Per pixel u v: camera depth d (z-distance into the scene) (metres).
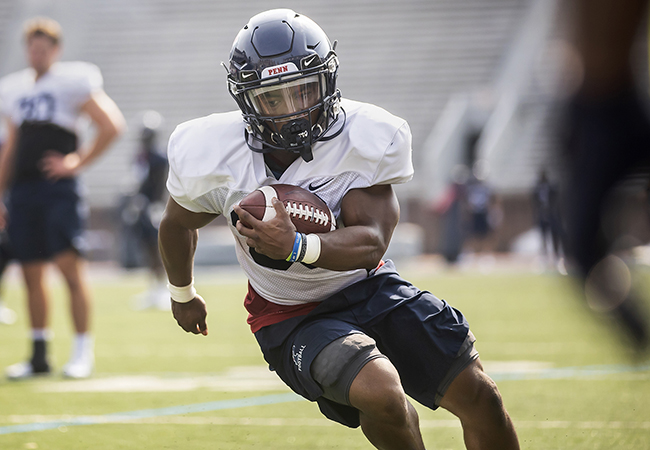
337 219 9.12
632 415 13.27
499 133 61.69
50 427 13.48
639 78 5.64
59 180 18.44
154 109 70.94
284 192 8.70
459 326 9.14
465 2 72.50
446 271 48.56
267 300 9.62
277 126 8.83
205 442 12.43
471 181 52.88
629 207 5.94
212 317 29.31
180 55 74.12
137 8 77.75
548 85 63.50
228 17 76.44
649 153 5.76
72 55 75.06
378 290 9.41
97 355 21.67
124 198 51.50
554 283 38.78
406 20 72.88
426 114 67.69
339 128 9.09
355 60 71.38
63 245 18.42
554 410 13.79
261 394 16.17
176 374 18.59
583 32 5.59
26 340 25.25
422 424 13.55
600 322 6.13
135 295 37.53
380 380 8.44
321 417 14.02
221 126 9.37
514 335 23.33
